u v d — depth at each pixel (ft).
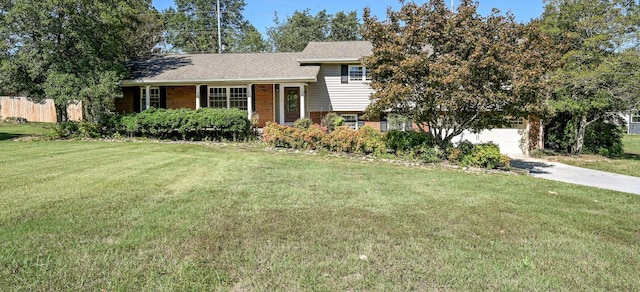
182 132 46.60
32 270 10.69
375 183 24.85
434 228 15.33
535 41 32.94
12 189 20.63
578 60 46.21
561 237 14.69
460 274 11.05
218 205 18.07
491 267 11.60
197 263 11.41
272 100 57.82
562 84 43.73
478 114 34.55
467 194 22.11
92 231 13.97
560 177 32.83
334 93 56.18
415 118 36.60
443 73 30.50
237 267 11.22
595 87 44.06
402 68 31.73
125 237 13.43
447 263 11.84
